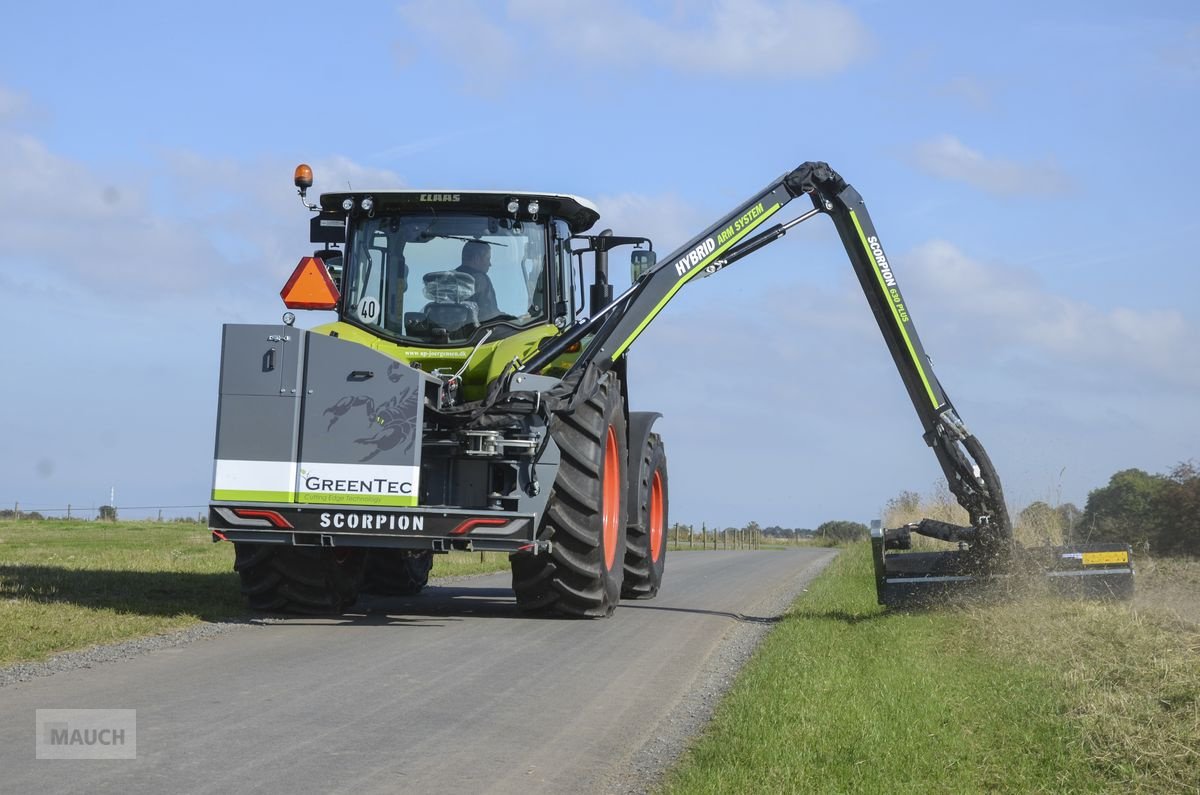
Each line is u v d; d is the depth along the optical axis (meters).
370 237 9.89
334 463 8.61
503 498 8.97
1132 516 17.78
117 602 9.44
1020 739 5.21
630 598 12.19
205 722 5.34
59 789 4.19
